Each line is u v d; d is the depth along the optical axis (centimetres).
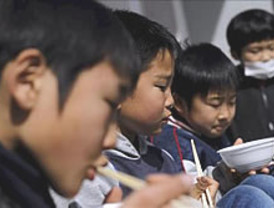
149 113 127
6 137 64
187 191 62
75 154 64
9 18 66
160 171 135
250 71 223
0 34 64
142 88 125
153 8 300
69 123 63
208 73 170
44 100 62
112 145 70
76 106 63
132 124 129
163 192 58
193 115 173
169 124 164
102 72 65
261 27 219
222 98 172
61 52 64
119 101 68
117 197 111
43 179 67
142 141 136
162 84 129
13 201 65
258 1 332
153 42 128
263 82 225
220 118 173
